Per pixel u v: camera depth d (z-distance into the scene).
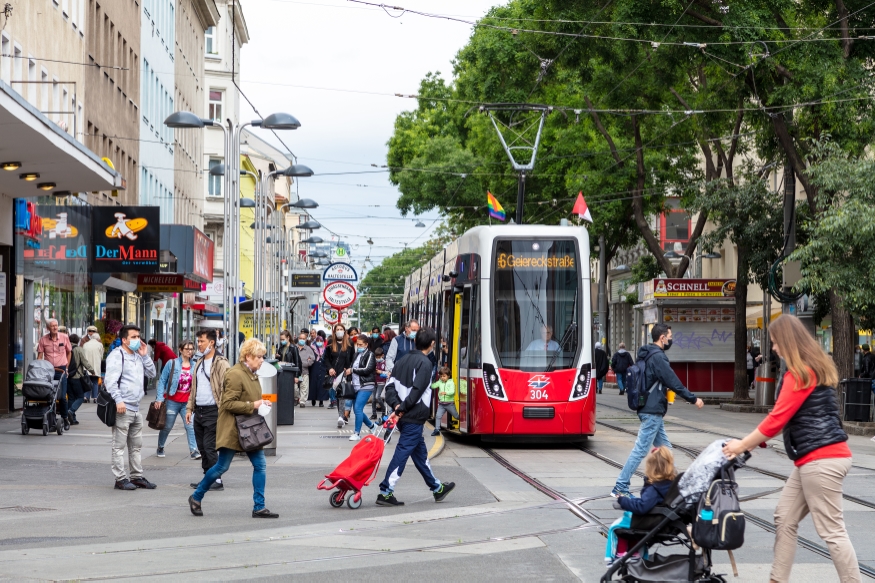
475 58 41.50
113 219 33.34
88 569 9.20
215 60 82.19
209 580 8.82
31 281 28.83
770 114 28.22
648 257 46.94
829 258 26.19
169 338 56.16
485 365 20.69
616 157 39.03
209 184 80.12
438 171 52.38
